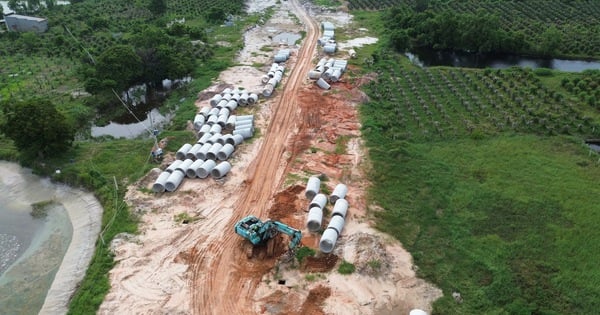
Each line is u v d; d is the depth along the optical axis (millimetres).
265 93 67500
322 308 34094
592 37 89500
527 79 71812
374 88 69938
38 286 38031
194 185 48312
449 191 46906
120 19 106000
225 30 99375
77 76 75312
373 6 120375
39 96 68125
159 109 68375
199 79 74812
